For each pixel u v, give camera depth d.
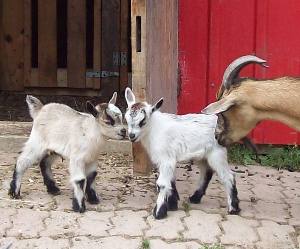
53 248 2.08
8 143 3.18
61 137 2.39
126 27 4.29
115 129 2.31
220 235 2.22
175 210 2.41
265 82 2.19
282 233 2.26
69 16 4.31
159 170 2.35
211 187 2.73
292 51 3.14
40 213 2.35
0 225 2.24
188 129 2.34
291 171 3.04
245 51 3.16
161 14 2.82
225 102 2.15
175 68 3.11
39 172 2.83
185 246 2.12
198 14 3.15
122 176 2.82
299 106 2.17
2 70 4.38
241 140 2.34
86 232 2.20
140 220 2.32
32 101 2.48
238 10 3.14
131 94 2.34
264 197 2.64
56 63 4.36
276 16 3.13
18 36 4.35
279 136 3.18
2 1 4.32
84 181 2.37
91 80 4.36
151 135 2.32
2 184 2.67
